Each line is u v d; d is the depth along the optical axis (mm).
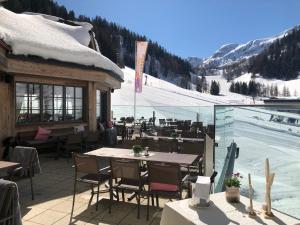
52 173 6906
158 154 5461
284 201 3611
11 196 3223
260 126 4965
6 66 7570
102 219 4418
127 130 13227
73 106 10469
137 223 4309
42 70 8633
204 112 20125
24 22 9875
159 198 5289
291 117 4516
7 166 4402
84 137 9125
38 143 8625
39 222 4285
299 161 4645
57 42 9586
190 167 5684
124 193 5496
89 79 10125
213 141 4738
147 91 75438
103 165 7613
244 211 2650
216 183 4383
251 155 4988
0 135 7746
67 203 5012
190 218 2502
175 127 11945
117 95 59812
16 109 8578
